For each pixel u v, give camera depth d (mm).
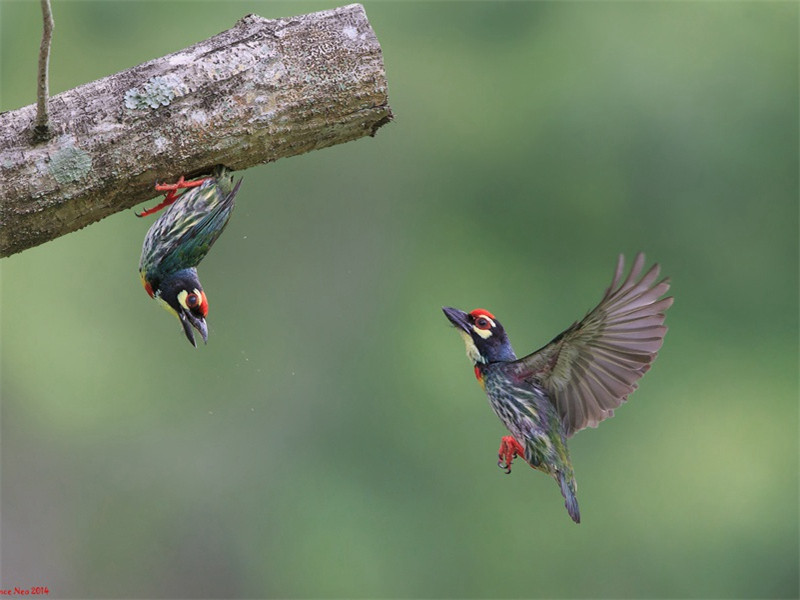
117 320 16922
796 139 17188
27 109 6371
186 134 6441
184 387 16828
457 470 16703
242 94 6473
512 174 17844
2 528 16203
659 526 16688
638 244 17516
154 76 6418
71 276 16953
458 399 17031
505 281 17734
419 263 17766
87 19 18109
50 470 16453
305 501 16312
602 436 17203
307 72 6523
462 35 18703
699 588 16516
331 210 17859
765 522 16781
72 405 16578
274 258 17500
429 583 15984
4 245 6426
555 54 18109
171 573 16031
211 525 16281
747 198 17328
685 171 17312
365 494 16422
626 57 17594
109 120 6352
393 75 18266
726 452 17125
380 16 18656
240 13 18125
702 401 17359
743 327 17516
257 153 6629
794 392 17391
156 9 18188
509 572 15922
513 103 17812
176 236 6957
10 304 16750
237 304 17234
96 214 6508
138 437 16594
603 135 17516
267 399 16828
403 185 17953
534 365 6863
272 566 16094
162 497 16375
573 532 16281
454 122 18094
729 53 17500
